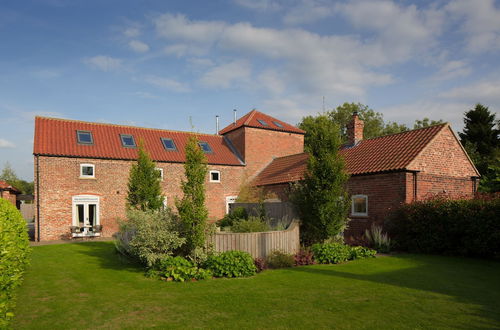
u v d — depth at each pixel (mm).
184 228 10320
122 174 21391
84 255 13312
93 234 20094
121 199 21250
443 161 16203
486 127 33719
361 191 16438
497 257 11789
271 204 14844
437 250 13375
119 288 8148
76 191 20000
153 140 24250
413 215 13820
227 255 9773
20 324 5762
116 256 12992
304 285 8312
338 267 10641
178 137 25797
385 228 15078
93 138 21938
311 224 12750
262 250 11094
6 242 6035
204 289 7980
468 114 35469
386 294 7488
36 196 18969
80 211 20203
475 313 6234
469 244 12375
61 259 12359
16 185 48406
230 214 17047
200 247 10141
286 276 9352
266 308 6523
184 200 10133
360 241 14289
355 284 8406
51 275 9641
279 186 21328
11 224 8242
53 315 6219
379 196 15586
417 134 17109
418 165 15102
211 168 24500
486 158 27156
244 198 21516
